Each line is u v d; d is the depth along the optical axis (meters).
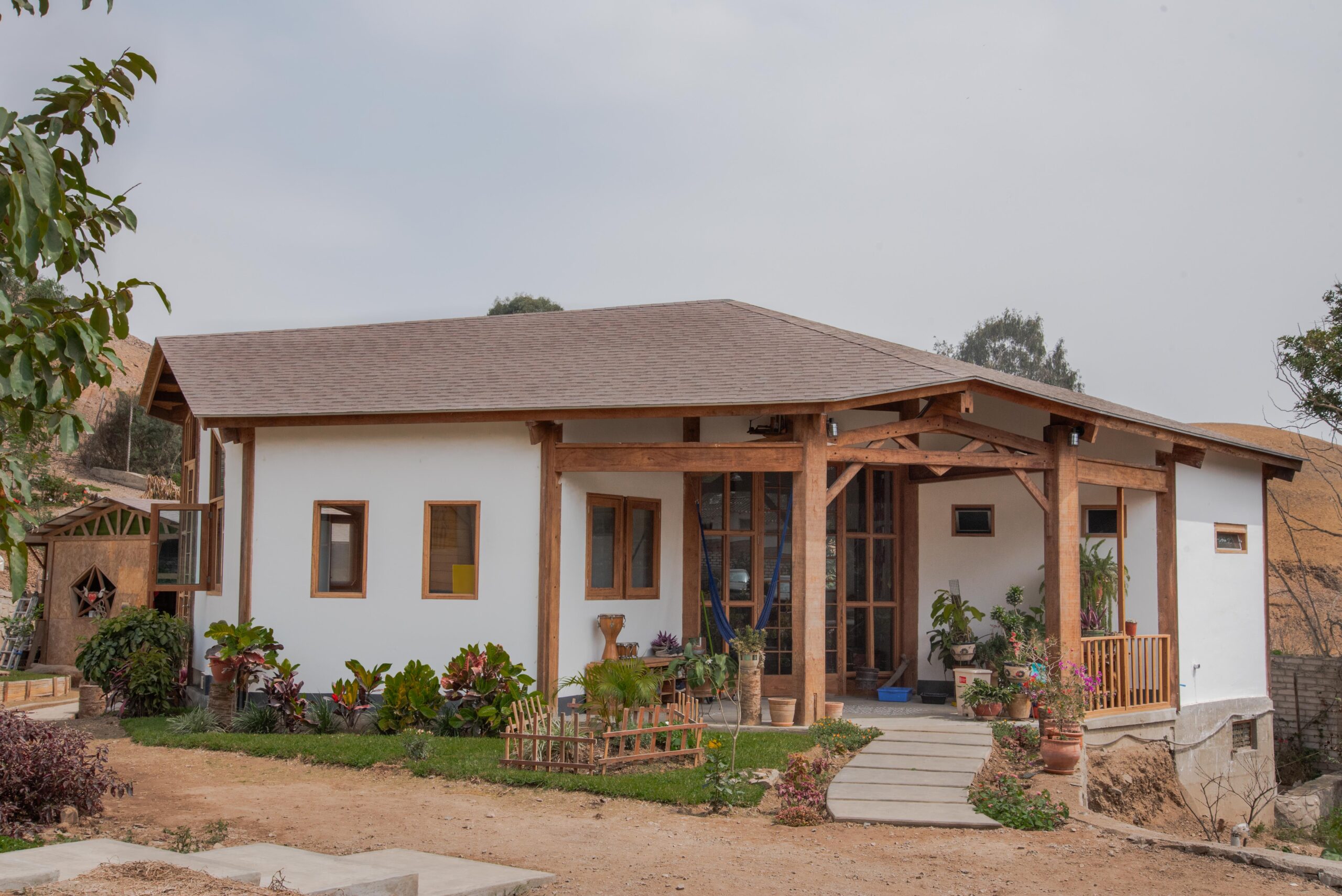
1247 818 16.14
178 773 11.37
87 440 48.84
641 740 11.45
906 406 16.78
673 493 16.33
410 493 14.68
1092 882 7.62
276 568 15.09
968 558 17.14
